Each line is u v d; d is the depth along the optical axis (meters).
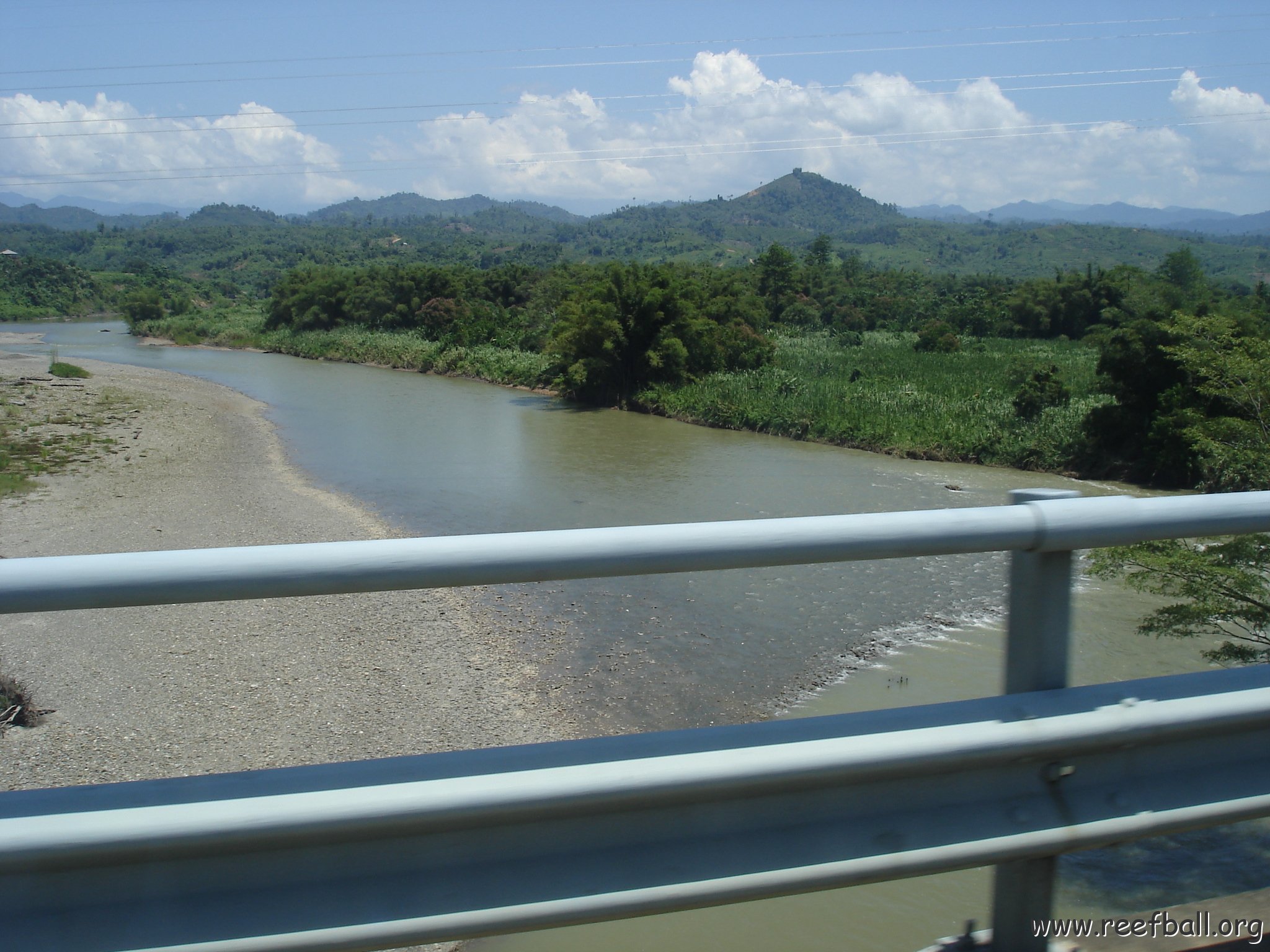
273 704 7.43
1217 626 6.82
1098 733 1.49
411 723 7.26
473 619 9.73
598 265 66.75
